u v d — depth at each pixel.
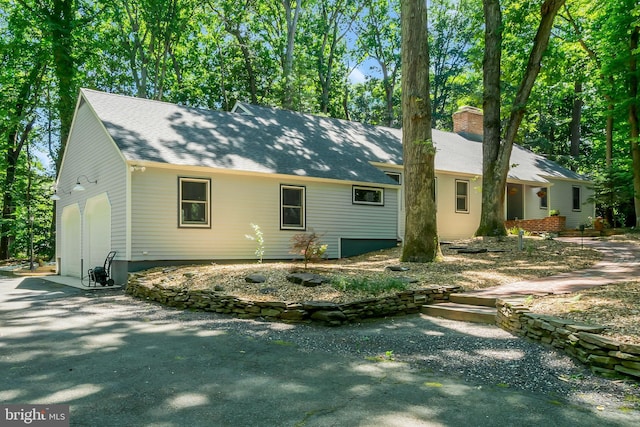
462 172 20.28
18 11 22.34
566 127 34.94
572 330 4.91
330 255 15.22
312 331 6.38
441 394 3.79
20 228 26.44
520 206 23.81
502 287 8.62
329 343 5.65
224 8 29.77
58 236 18.25
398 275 9.48
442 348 5.37
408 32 11.62
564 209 25.73
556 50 17.30
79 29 22.62
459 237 20.47
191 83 33.84
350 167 16.45
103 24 27.38
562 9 21.11
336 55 37.72
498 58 16.42
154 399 3.64
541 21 15.23
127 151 11.84
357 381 4.12
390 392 3.83
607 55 19.78
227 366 4.57
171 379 4.14
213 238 13.06
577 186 26.72
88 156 14.91
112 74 31.08
